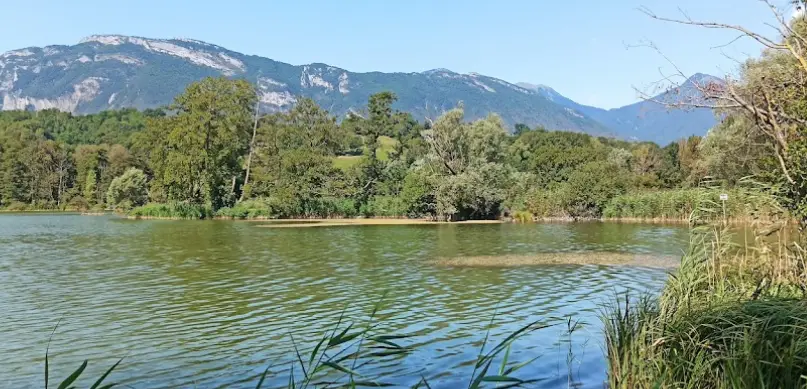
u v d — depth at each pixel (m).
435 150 62.62
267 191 73.31
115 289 18.36
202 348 11.59
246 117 75.81
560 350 10.93
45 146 105.25
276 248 30.98
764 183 11.12
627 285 18.17
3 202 98.25
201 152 67.94
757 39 8.34
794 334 6.71
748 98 9.37
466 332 12.44
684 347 7.54
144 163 95.62
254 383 9.53
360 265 23.58
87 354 11.38
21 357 11.26
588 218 58.00
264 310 14.99
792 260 10.65
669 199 53.56
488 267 22.67
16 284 19.50
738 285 10.30
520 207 59.50
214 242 34.88
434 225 51.97
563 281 19.09
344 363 10.36
